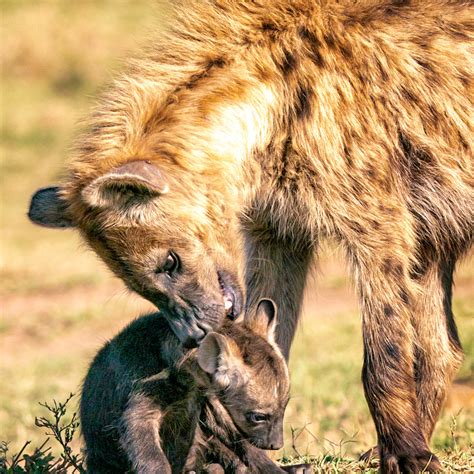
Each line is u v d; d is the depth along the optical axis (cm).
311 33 1080
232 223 1016
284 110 1060
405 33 1108
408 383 1055
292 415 1480
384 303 1058
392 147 1076
